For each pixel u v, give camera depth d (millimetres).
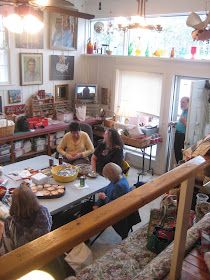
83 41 5777
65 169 3154
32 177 2930
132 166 5379
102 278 1913
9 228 2082
